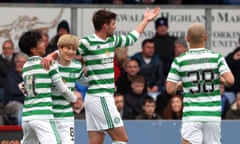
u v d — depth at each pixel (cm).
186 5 3547
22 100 3362
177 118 3322
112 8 3528
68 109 2680
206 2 3853
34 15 3475
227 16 3556
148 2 3778
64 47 2619
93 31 3494
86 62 2598
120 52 3434
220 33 3556
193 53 2534
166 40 3519
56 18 3478
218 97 2539
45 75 2512
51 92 2633
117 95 3303
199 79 2525
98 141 2623
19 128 3173
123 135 2609
